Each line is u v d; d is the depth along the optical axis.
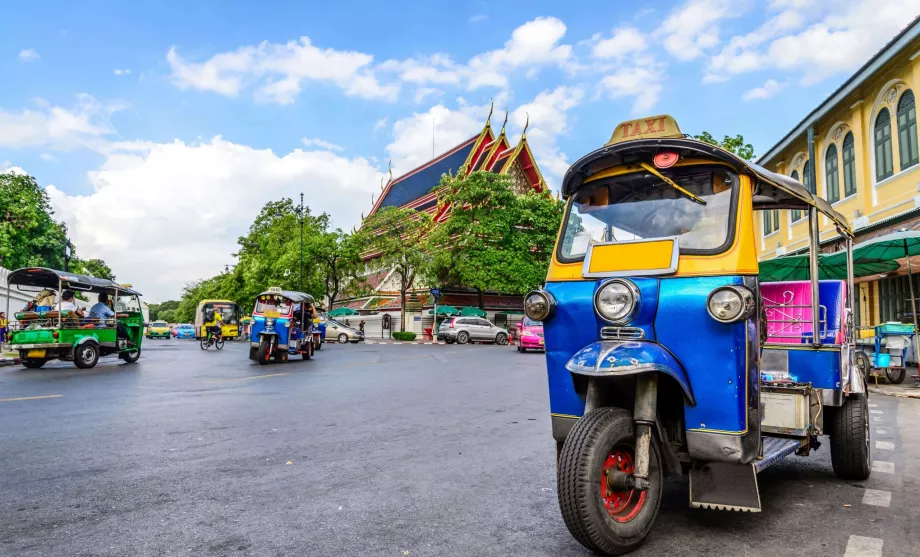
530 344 23.08
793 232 21.61
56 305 16.12
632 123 4.02
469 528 3.74
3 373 14.22
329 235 40.72
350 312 41.09
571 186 4.25
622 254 3.74
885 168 16.70
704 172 3.78
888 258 12.73
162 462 5.37
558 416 3.88
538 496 4.42
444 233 36.84
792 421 4.22
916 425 7.83
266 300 17.92
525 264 35.66
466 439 6.47
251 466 5.25
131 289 17.92
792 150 22.80
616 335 3.60
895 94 16.25
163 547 3.39
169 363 17.88
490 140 48.00
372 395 10.16
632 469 3.58
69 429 6.87
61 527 3.70
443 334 34.78
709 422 3.38
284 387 11.34
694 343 3.42
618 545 3.24
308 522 3.82
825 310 5.25
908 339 13.42
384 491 4.52
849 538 3.63
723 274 3.44
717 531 3.75
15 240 43.75
